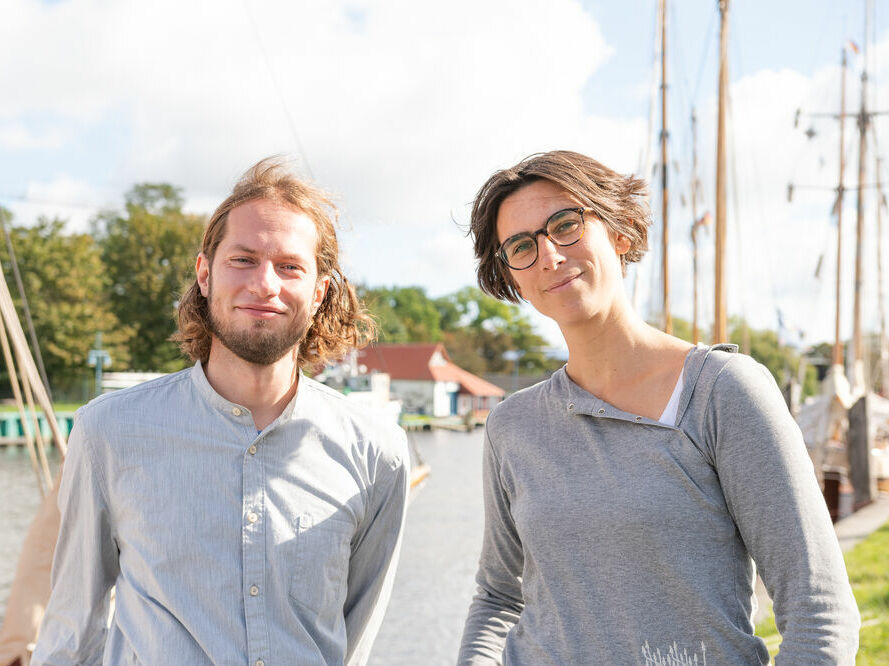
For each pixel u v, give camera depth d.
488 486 1.86
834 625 1.36
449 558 15.63
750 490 1.44
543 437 1.70
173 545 1.73
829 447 14.91
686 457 1.51
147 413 1.80
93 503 1.79
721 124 9.49
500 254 1.76
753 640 1.47
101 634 1.87
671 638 1.49
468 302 86.31
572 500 1.59
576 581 1.58
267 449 1.81
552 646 1.61
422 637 10.91
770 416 1.45
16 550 15.62
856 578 6.99
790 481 1.42
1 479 25.89
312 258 1.88
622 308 1.66
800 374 14.79
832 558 1.40
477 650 1.84
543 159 1.72
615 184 1.76
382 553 2.01
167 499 1.75
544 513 1.63
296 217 1.87
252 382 1.83
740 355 1.55
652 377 1.61
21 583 3.59
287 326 1.82
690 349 1.59
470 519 20.09
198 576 1.72
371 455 1.95
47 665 1.85
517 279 1.74
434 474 29.77
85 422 1.81
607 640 1.54
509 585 1.90
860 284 17.11
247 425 1.81
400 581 13.80
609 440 1.60
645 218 1.81
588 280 1.66
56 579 1.87
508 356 75.19
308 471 1.84
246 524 1.76
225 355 1.84
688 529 1.49
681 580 1.48
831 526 1.43
